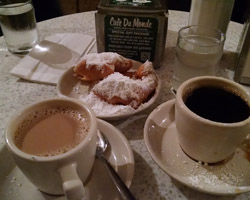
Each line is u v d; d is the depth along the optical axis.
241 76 0.78
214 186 0.47
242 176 0.50
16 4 0.95
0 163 0.50
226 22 0.84
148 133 0.56
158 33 0.78
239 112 0.49
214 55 0.71
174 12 1.22
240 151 0.54
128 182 0.47
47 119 0.48
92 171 0.50
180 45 0.73
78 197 0.37
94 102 0.67
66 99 0.50
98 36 0.82
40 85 0.79
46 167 0.40
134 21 0.76
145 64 0.73
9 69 0.86
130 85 0.65
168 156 0.54
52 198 0.47
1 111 0.68
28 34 0.94
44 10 1.88
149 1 0.78
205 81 0.55
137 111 0.62
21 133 0.45
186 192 0.50
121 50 0.84
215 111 0.49
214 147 0.48
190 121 0.47
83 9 2.15
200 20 0.84
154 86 0.69
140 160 0.56
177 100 0.50
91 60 0.75
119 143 0.54
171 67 0.87
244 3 1.53
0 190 0.47
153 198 0.49
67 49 0.93
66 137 0.45
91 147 0.44
